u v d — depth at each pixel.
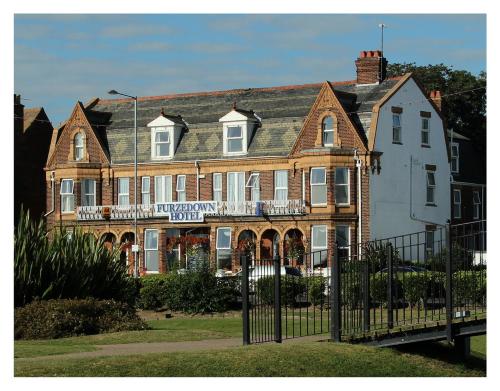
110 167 73.31
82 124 74.12
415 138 70.00
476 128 89.00
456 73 91.81
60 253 36.28
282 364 23.28
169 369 22.42
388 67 94.38
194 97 75.00
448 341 26.81
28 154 79.75
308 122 66.25
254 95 72.44
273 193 67.69
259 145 68.81
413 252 69.12
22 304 35.00
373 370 24.06
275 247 61.56
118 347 28.05
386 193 66.81
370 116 66.31
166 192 71.69
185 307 46.12
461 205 76.75
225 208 68.38
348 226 65.19
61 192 74.31
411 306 26.88
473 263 26.25
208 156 70.31
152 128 72.31
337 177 65.44
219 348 25.09
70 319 33.09
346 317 27.11
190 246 67.25
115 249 40.38
